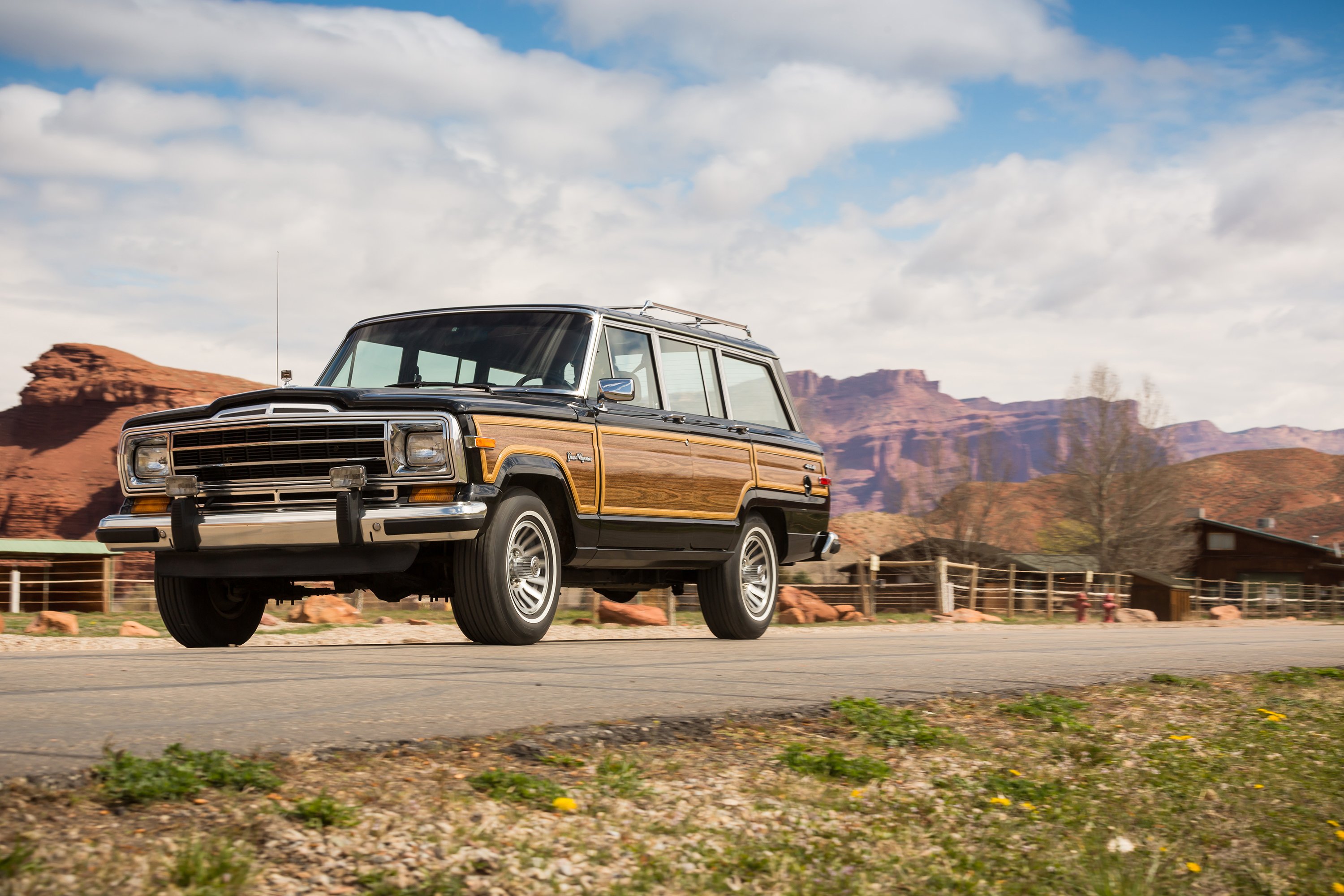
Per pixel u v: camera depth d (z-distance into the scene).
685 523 8.47
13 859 2.07
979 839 3.07
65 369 157.88
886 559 61.69
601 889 2.42
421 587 7.50
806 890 2.57
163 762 2.74
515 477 7.23
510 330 8.19
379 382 8.25
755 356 9.92
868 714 4.39
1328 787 3.77
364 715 3.77
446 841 2.53
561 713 4.00
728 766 3.51
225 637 7.82
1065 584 35.09
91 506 148.38
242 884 2.14
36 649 9.93
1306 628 21.89
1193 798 3.57
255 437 6.81
